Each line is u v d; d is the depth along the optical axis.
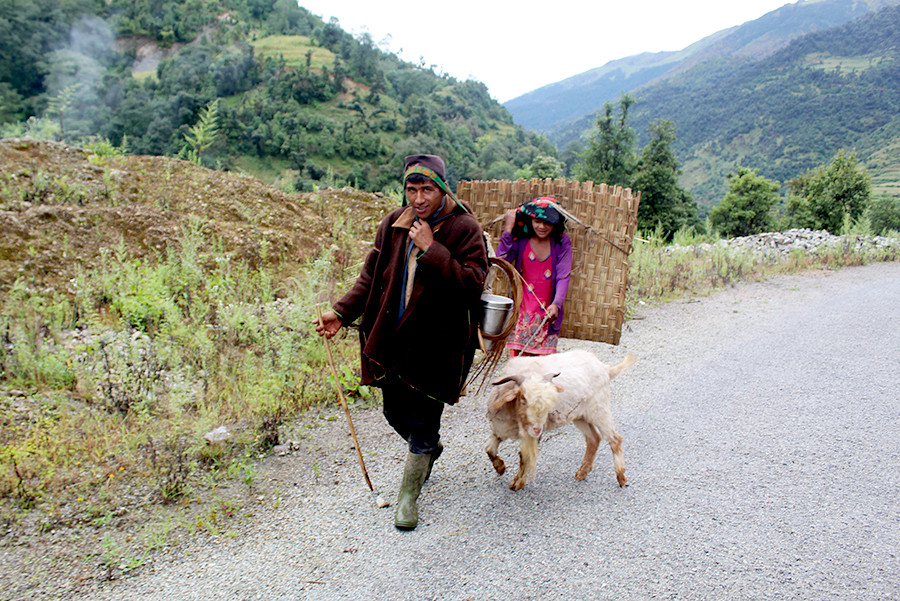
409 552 3.37
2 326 5.45
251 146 113.69
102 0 172.88
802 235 17.56
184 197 9.12
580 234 6.21
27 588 2.97
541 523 3.67
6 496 3.69
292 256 8.73
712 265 13.57
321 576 3.15
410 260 3.62
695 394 5.95
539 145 189.12
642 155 37.88
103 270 6.83
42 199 7.91
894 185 180.38
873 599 2.90
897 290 11.35
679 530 3.57
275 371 5.56
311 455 4.55
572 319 6.34
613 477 4.29
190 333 6.04
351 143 121.44
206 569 3.20
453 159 126.94
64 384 5.15
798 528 3.56
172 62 137.75
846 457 4.51
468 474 4.34
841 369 6.64
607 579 3.10
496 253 5.59
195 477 4.12
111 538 3.42
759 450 4.66
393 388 3.71
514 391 3.83
